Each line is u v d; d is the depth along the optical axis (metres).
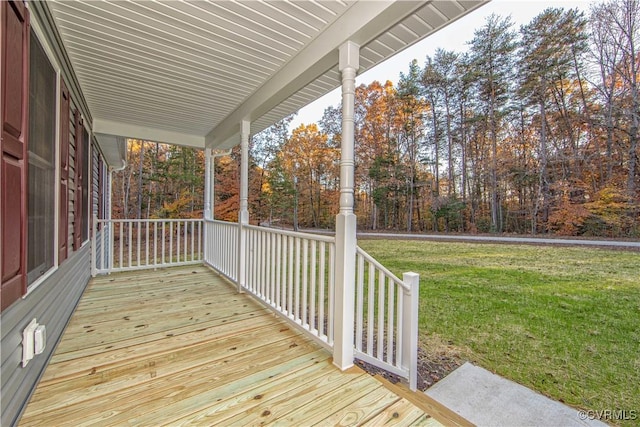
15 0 1.21
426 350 3.36
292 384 1.74
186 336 2.41
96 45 2.35
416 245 8.20
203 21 2.04
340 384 1.75
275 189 14.95
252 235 3.49
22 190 1.30
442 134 11.09
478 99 9.65
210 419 1.41
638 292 3.75
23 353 1.38
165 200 15.64
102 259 4.57
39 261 1.67
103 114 4.18
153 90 3.29
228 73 2.87
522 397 2.46
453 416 2.01
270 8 1.90
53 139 1.99
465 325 3.80
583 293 3.98
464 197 10.08
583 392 2.46
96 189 5.22
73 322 2.65
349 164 1.98
